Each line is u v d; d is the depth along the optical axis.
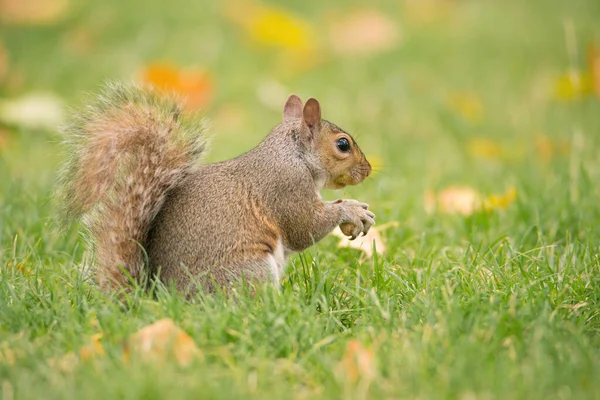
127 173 8.20
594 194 11.05
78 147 8.35
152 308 7.31
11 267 8.78
